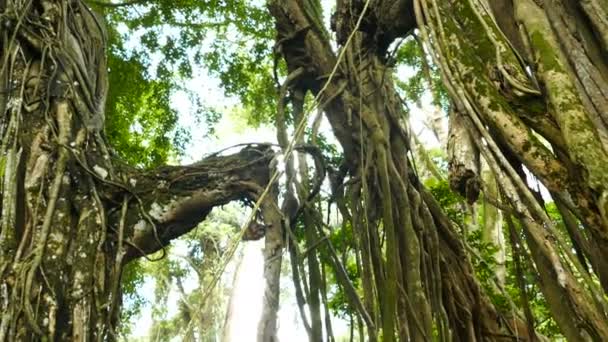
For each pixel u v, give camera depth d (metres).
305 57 5.60
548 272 2.95
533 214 2.79
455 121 4.23
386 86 5.04
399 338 3.86
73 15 5.33
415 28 4.86
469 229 7.08
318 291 4.62
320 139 5.89
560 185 2.56
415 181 4.77
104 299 4.14
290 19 5.70
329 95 5.17
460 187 4.11
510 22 3.15
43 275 3.90
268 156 5.23
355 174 4.89
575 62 2.73
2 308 3.76
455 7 3.18
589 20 2.80
